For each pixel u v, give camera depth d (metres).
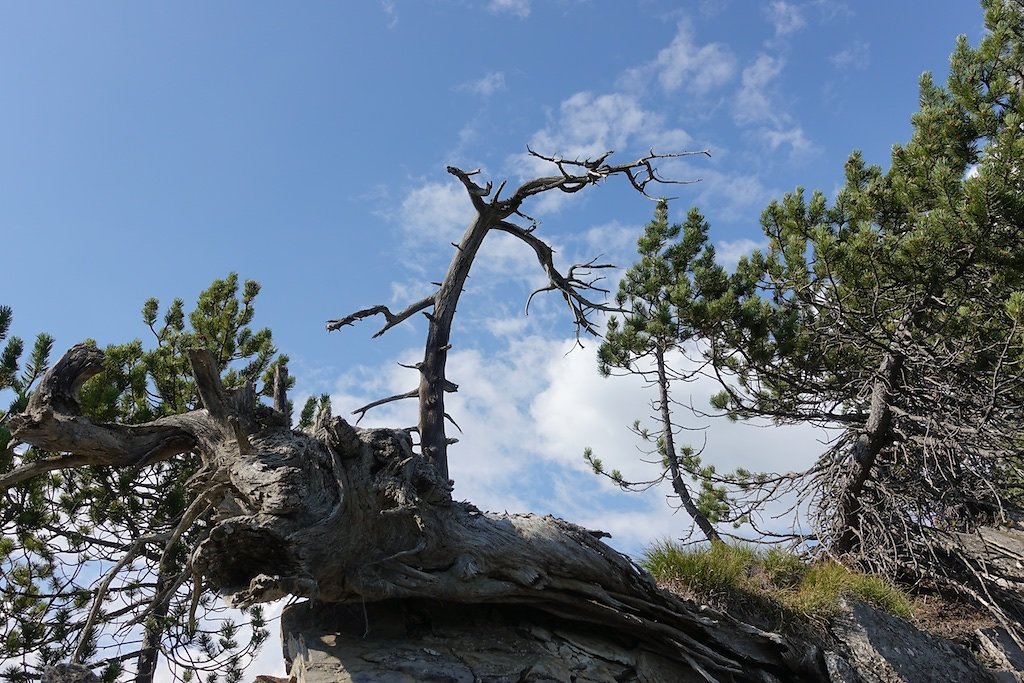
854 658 9.19
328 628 6.86
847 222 14.36
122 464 6.74
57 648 10.30
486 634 7.07
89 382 11.48
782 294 14.67
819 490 13.68
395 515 6.53
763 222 14.76
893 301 13.50
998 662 10.65
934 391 12.86
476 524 7.17
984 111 13.44
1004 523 13.71
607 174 9.55
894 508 12.98
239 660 12.41
